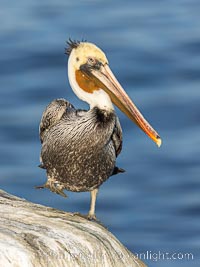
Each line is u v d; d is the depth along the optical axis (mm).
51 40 26109
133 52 25250
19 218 9469
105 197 18578
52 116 11305
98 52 11141
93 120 10867
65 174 11102
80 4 29422
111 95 11086
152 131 10969
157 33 26750
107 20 28000
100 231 9820
